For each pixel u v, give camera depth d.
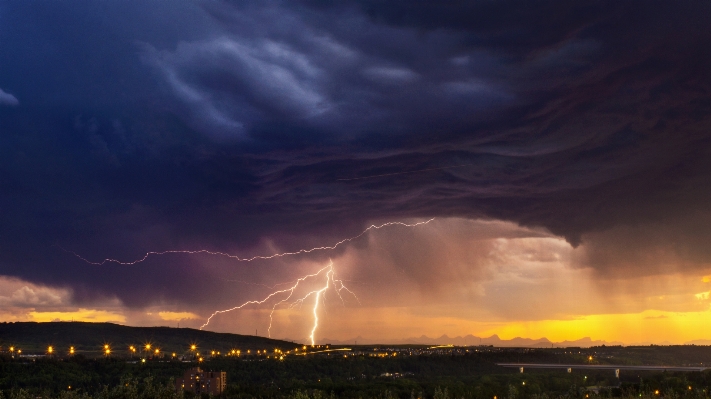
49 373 185.62
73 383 179.88
